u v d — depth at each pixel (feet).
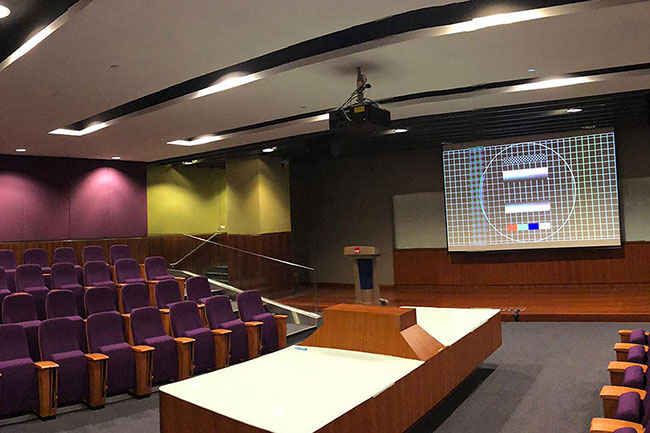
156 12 13.17
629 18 14.90
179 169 44.96
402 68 19.01
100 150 34.19
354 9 13.51
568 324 27.09
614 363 14.14
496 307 30.55
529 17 14.64
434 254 39.01
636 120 30.99
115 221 39.27
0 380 15.83
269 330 23.17
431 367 13.48
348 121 19.33
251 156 38.22
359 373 12.25
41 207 35.94
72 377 17.11
